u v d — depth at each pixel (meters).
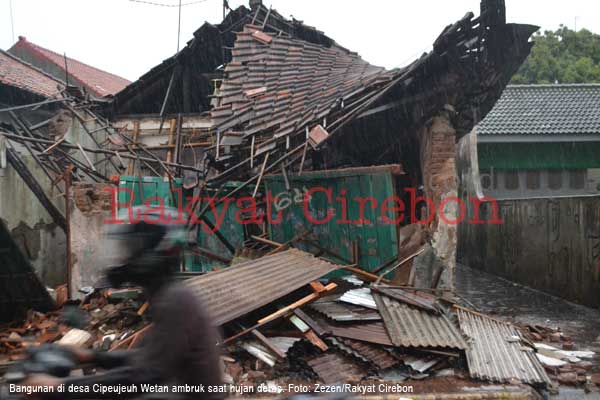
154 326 1.84
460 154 15.99
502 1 6.33
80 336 5.43
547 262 10.39
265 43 10.85
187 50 12.62
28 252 9.22
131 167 11.28
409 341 5.13
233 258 7.82
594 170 16.41
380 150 9.13
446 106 7.80
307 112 7.66
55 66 22.09
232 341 5.15
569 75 23.19
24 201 9.18
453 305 6.57
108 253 1.99
